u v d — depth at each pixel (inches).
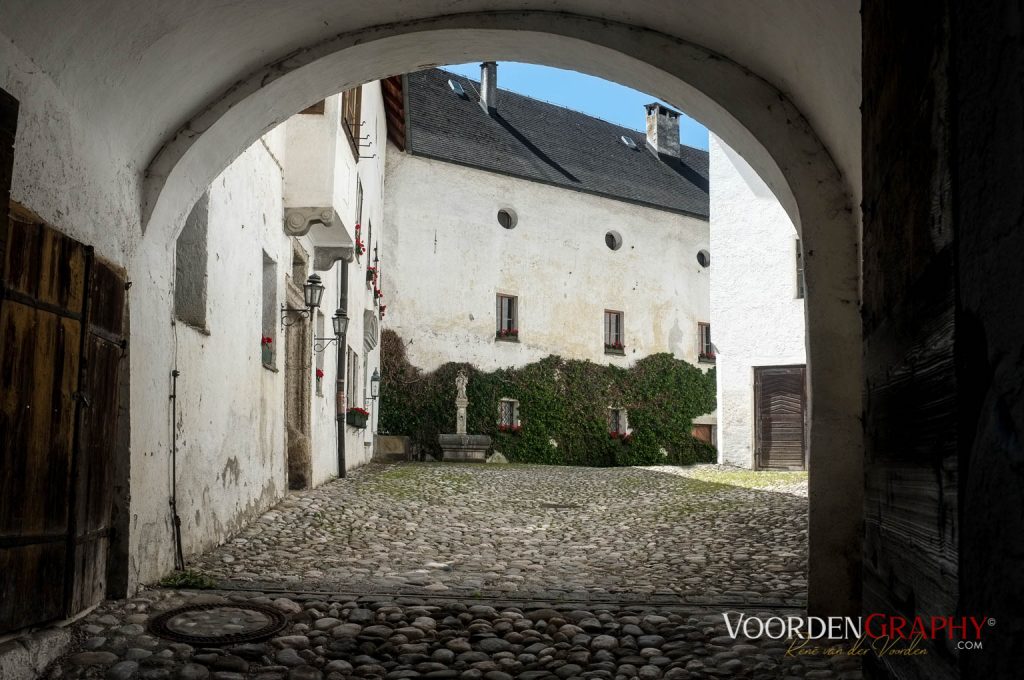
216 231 294.7
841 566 181.3
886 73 75.9
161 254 222.4
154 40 172.7
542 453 1064.8
